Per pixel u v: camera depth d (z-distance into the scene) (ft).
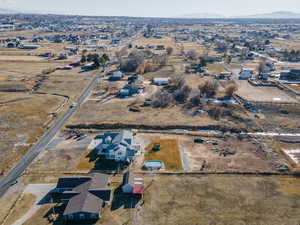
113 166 165.89
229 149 188.44
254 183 149.48
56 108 266.16
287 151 187.52
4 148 185.88
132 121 233.14
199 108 264.93
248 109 263.29
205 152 183.73
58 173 157.28
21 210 127.34
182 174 157.07
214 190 142.72
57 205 130.62
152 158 175.11
